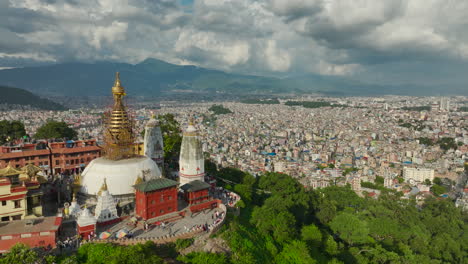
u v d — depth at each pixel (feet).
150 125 407.23
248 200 382.42
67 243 223.71
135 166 307.37
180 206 307.17
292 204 384.88
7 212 237.86
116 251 214.07
